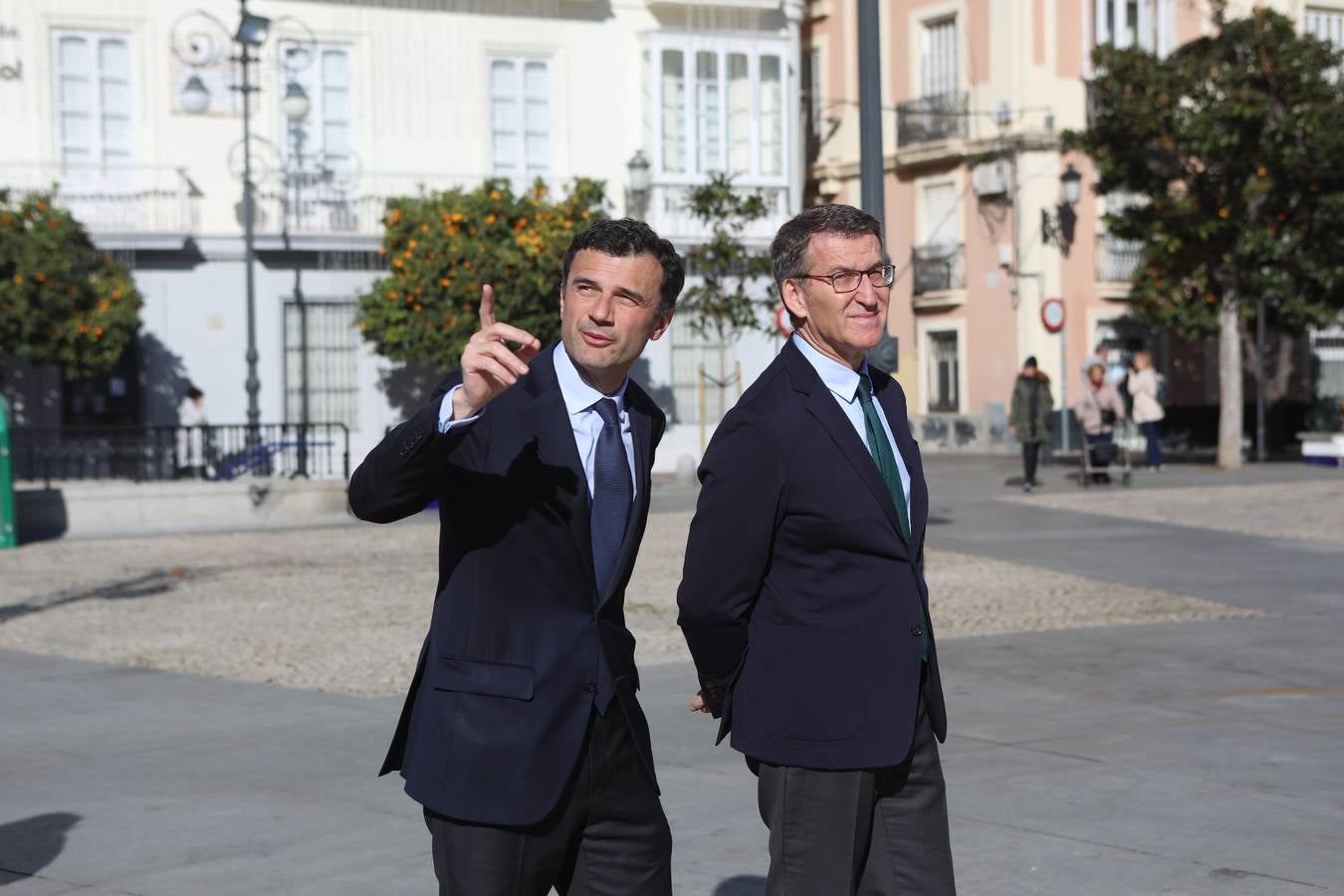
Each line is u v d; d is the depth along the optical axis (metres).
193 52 25.50
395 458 3.19
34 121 24.77
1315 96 25.19
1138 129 25.61
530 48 27.45
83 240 22.84
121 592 13.23
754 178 28.75
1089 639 10.27
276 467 24.44
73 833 5.92
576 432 3.41
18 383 24.19
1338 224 26.09
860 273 3.57
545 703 3.30
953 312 34.19
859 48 10.96
